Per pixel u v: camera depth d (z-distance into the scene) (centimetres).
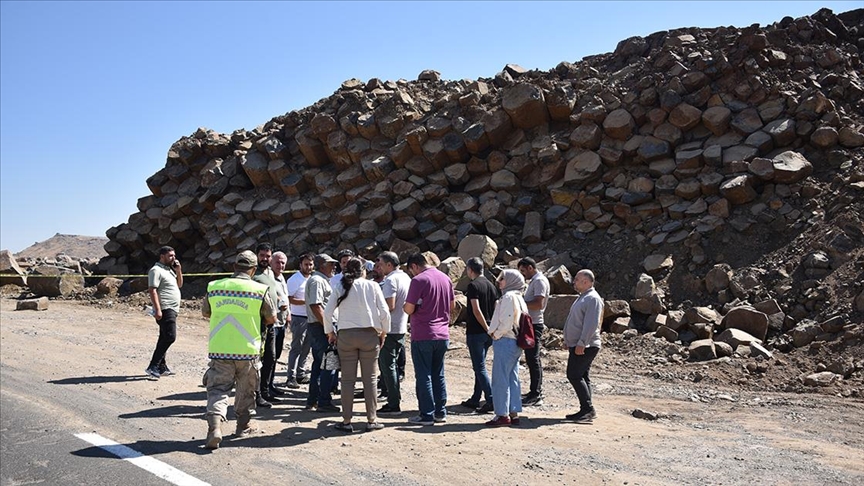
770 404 937
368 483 571
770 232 1448
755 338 1214
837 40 1964
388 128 2017
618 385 1054
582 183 1738
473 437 729
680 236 1520
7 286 2405
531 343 794
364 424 780
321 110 2230
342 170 2105
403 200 1902
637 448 701
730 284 1356
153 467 603
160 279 1027
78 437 699
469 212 1802
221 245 2205
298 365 1027
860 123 1587
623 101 1802
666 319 1324
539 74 2189
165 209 2372
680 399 969
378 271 871
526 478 593
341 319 748
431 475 596
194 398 898
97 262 2550
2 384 953
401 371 1027
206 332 1541
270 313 712
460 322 1513
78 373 1048
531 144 1856
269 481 571
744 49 1744
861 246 1318
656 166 1666
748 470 633
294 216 2105
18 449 660
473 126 1875
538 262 1606
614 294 1494
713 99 1697
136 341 1402
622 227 1647
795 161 1514
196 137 2466
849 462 665
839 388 1013
